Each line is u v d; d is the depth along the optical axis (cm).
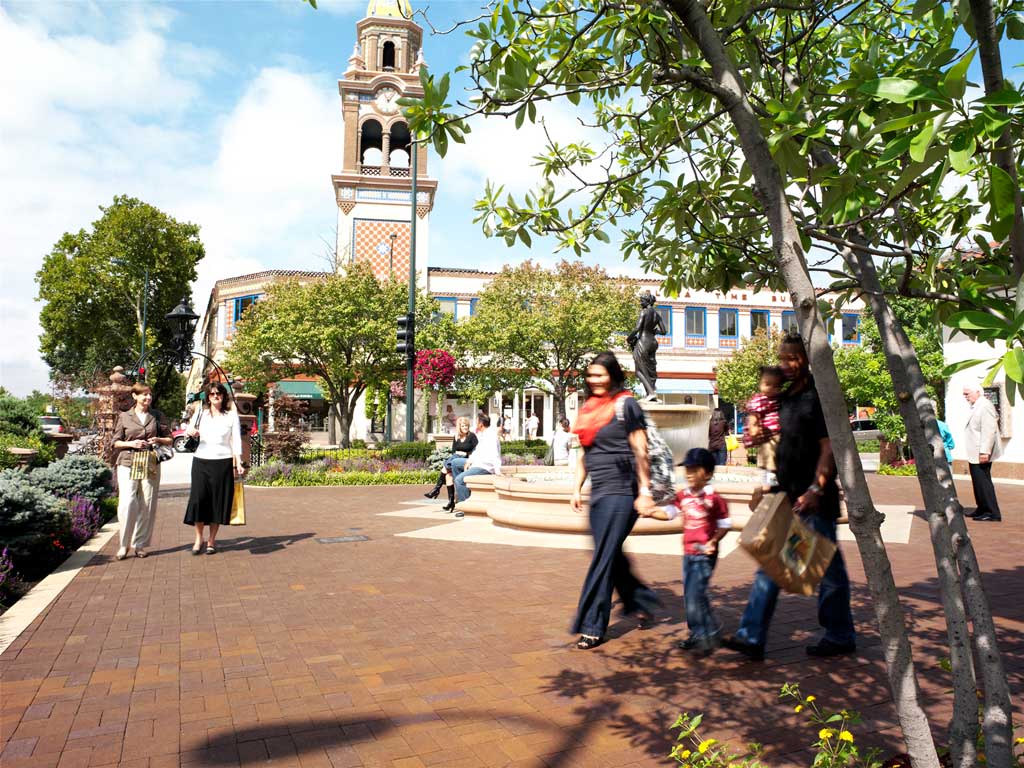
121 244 4091
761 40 333
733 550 763
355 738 314
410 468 1938
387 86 3947
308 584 620
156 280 4225
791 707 340
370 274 3184
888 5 340
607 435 447
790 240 208
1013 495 1404
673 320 4272
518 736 315
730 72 224
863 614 508
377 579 640
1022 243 201
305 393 4094
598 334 2933
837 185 231
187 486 1609
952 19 231
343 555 763
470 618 509
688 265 372
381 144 4003
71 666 408
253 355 3192
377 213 3888
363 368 3162
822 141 257
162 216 4212
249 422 2020
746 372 3791
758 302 4375
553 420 4041
